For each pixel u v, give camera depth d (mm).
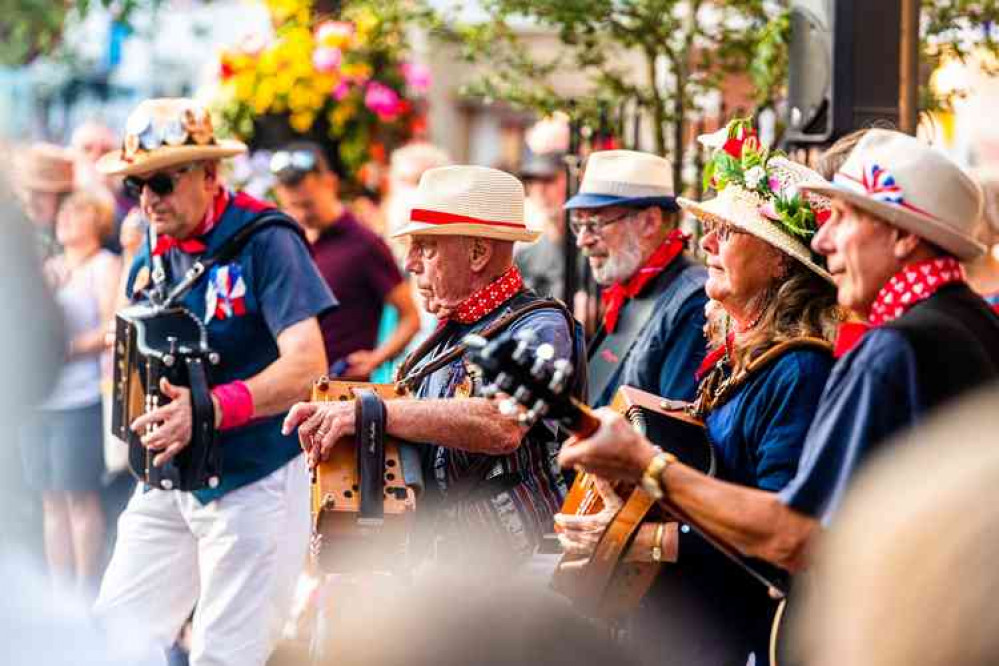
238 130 8531
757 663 3750
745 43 7121
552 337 4270
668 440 3732
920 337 2930
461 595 3500
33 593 6738
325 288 5066
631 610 3676
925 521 1802
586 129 7469
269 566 5051
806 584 3400
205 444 4828
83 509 7699
